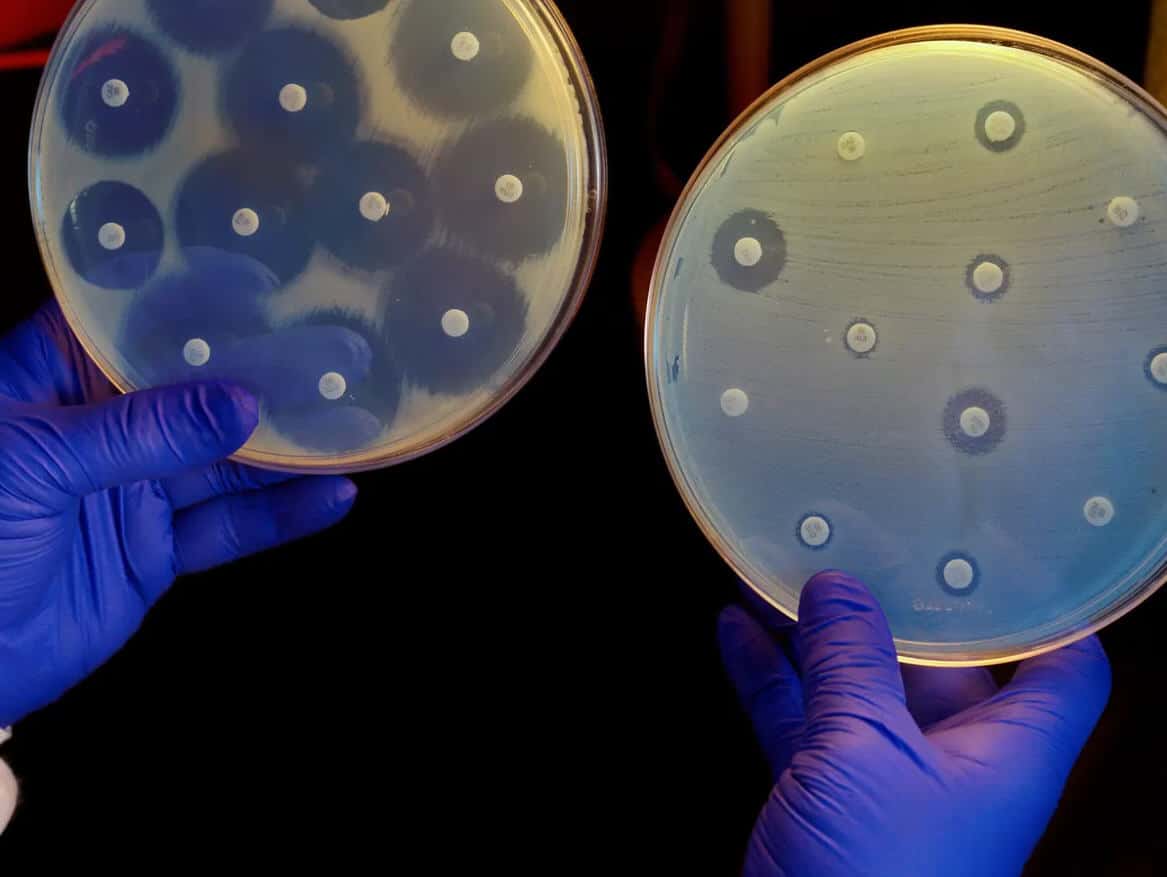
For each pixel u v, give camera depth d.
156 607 0.54
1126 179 0.41
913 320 0.42
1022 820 0.44
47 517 0.44
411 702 0.53
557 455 0.52
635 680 0.52
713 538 0.42
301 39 0.43
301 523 0.50
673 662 0.52
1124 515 0.42
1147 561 0.42
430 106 0.43
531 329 0.43
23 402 0.46
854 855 0.42
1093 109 0.41
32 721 0.54
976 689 0.48
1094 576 0.42
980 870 0.43
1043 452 0.42
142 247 0.43
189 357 0.44
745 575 0.42
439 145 0.43
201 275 0.43
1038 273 0.41
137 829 0.54
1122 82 0.40
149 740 0.54
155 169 0.43
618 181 0.50
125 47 0.43
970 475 0.42
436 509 0.53
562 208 0.43
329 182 0.43
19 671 0.47
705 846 0.52
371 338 0.43
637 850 0.52
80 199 0.43
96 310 0.44
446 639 0.53
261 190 0.43
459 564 0.53
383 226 0.43
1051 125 0.41
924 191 0.41
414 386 0.44
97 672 0.54
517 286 0.43
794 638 0.50
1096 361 0.41
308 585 0.53
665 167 0.49
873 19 0.48
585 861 0.53
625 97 0.49
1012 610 0.42
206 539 0.50
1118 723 0.50
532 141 0.43
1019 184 0.41
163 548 0.50
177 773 0.54
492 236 0.43
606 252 0.50
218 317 0.44
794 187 0.41
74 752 0.54
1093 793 0.50
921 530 0.42
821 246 0.41
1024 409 0.42
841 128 0.41
